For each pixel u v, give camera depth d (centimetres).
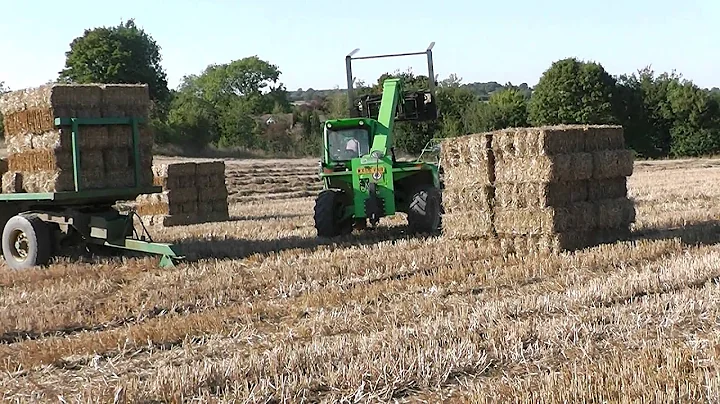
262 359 701
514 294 959
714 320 791
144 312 959
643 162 4966
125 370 718
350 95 1664
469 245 1315
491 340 732
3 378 704
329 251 1323
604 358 679
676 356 648
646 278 974
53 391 666
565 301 887
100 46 6431
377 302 952
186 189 2223
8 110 1324
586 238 1303
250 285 1084
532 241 1274
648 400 559
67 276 1198
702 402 565
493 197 1314
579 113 5619
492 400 577
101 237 1330
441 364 673
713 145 5669
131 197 1372
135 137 1346
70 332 888
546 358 695
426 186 1573
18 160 1320
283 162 4688
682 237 1376
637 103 5775
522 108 5669
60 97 1264
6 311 952
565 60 5681
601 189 1338
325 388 643
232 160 5006
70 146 1276
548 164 1232
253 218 2345
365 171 1516
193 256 1323
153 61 6775
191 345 788
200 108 6594
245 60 9162
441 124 5350
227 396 621
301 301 975
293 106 8956
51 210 1374
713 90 6731
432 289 1004
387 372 659
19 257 1354
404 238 1478
